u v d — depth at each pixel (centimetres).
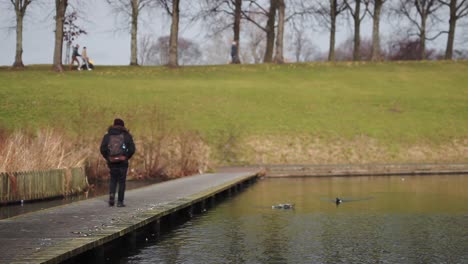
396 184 2681
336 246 1288
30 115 3622
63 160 2269
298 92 4544
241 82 4819
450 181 2816
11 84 4334
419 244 1306
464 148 3756
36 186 2033
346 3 6319
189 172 2961
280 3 5616
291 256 1191
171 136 3145
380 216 1711
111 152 1584
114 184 1606
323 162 3553
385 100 4412
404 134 3841
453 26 6444
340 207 1912
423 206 1912
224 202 2078
